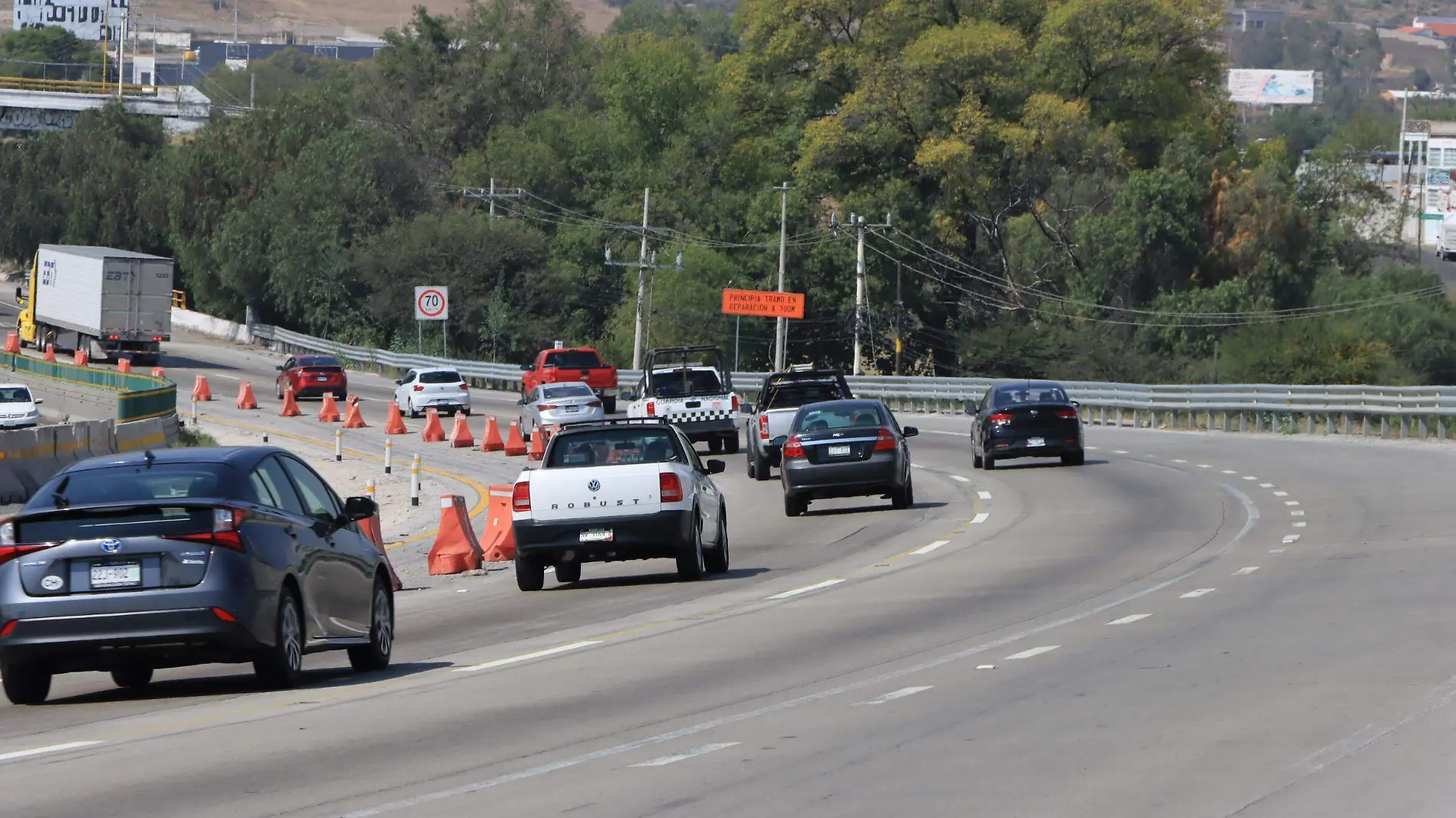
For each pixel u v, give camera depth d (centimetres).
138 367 14275
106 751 1811
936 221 16200
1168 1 15925
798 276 16950
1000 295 16738
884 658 2327
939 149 15512
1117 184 15950
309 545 2264
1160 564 3406
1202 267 15875
